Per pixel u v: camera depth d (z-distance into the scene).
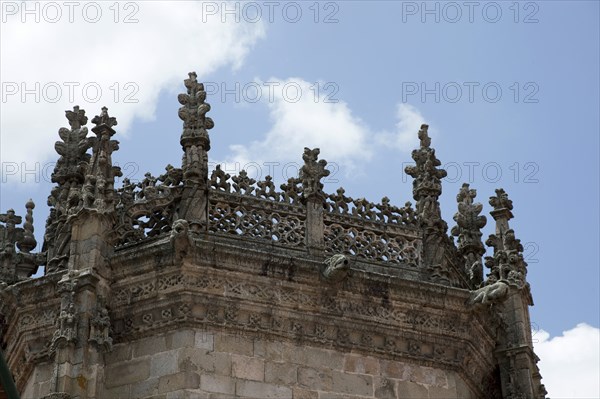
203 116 35.19
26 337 33.00
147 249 32.50
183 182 34.28
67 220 33.50
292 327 32.66
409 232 35.75
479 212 39.06
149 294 32.38
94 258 32.41
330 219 34.91
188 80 35.94
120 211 34.06
